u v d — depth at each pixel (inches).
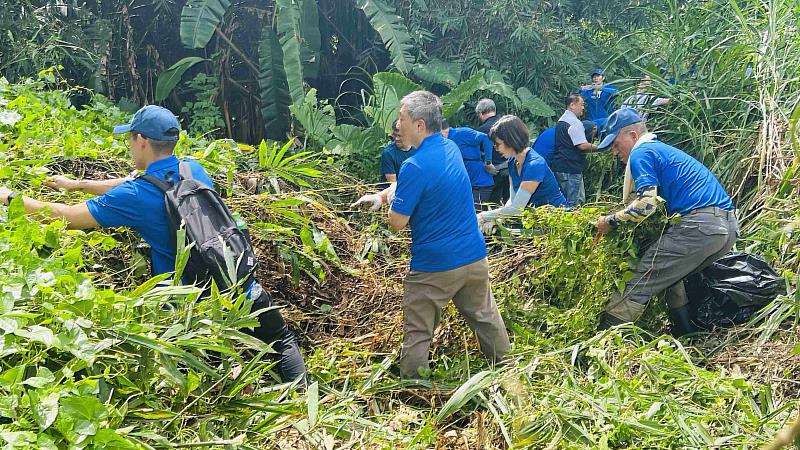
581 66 368.8
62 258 109.2
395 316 165.8
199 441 99.5
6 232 109.0
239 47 366.9
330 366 145.8
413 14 357.7
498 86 335.9
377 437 117.4
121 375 95.3
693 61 277.4
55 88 312.7
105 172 173.3
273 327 133.3
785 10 244.8
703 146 245.4
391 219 144.2
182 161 134.2
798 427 48.8
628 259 166.9
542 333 163.2
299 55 328.5
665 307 176.4
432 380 147.5
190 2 329.1
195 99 367.2
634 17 398.6
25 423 79.6
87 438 82.3
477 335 151.7
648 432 116.1
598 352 134.8
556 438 115.3
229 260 121.3
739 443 115.0
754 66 244.1
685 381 133.7
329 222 188.1
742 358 155.1
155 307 106.2
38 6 330.6
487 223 192.5
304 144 308.5
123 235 151.0
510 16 351.6
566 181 271.3
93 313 97.4
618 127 177.2
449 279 144.3
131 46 351.9
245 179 190.2
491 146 255.1
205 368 103.3
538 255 169.6
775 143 216.8
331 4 373.1
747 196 221.5
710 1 282.2
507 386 127.0
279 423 107.0
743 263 173.5
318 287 173.3
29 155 167.6
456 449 120.1
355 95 378.3
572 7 395.5
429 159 143.1
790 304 161.8
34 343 91.3
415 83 332.2
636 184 166.1
